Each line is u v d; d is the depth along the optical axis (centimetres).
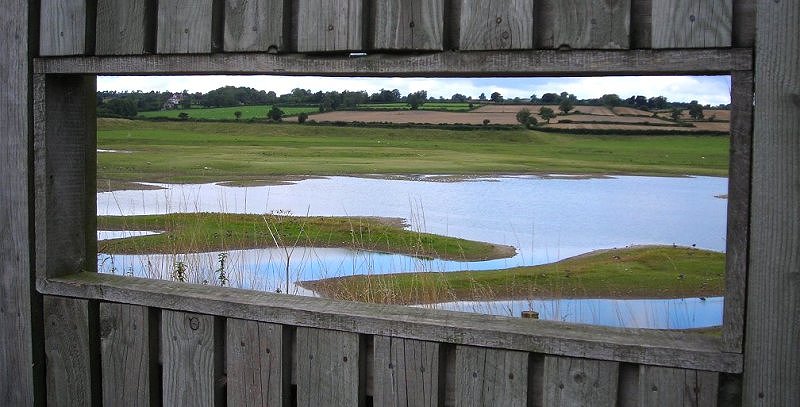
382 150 4053
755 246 217
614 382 235
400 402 260
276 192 1712
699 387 225
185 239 937
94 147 346
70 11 296
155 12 287
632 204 1684
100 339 309
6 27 308
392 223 1250
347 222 1184
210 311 284
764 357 217
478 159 3475
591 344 235
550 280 827
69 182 319
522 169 2834
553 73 241
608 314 695
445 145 4725
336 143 4566
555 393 242
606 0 229
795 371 214
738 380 224
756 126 215
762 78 214
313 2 262
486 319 261
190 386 291
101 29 293
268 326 277
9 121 311
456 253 992
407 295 721
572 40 233
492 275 839
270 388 277
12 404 321
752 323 218
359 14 255
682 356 226
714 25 219
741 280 219
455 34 250
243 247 930
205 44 276
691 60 222
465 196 1784
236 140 4253
